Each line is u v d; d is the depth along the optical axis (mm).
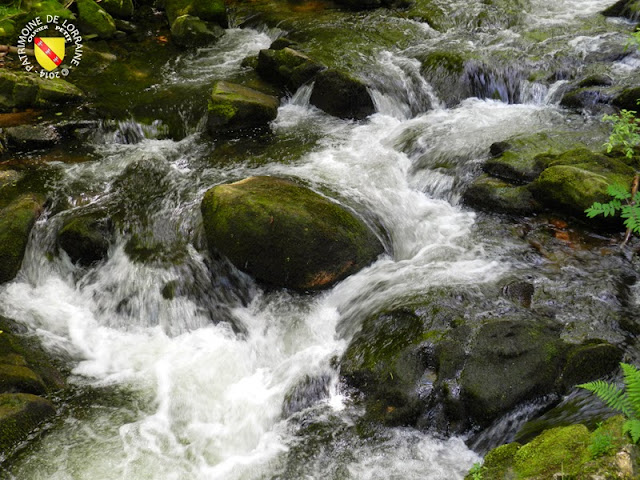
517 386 4262
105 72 9727
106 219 6594
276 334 5570
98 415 4809
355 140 8102
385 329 5059
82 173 7508
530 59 9031
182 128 8594
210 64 10242
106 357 5477
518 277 5441
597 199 5820
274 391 4980
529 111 8336
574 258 5656
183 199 6926
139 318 5863
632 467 3164
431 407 4379
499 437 4180
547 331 4637
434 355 4590
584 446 3418
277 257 5719
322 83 8680
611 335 4688
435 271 5680
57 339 5625
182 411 4871
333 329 5473
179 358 5438
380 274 5789
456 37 10203
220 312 5883
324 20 11359
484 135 7754
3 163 7633
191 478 4277
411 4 11656
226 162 7730
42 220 6656
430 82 9047
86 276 6297
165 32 11414
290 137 8227
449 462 4137
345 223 5945
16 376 4844
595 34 9680
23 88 8562
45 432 4633
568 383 4328
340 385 4824
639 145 6723
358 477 4141
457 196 6859
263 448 4477
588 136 7293
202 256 6160
